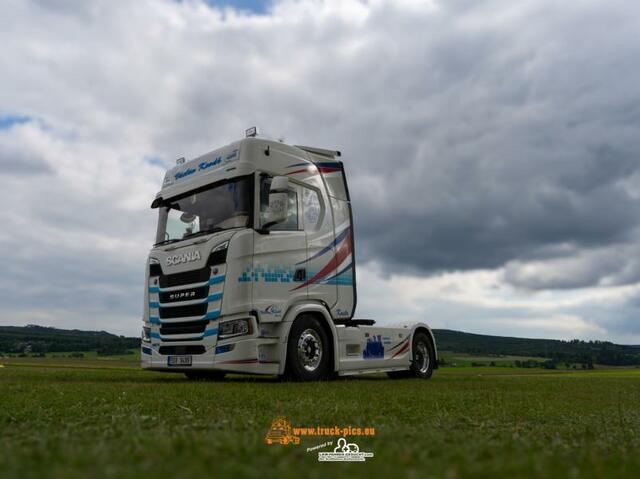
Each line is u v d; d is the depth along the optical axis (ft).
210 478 4.50
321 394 18.79
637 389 28.89
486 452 6.44
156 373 41.83
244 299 27.35
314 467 5.23
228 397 16.52
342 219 32.83
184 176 32.27
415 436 8.34
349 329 32.32
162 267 30.68
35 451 5.99
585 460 6.11
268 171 29.66
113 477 4.51
